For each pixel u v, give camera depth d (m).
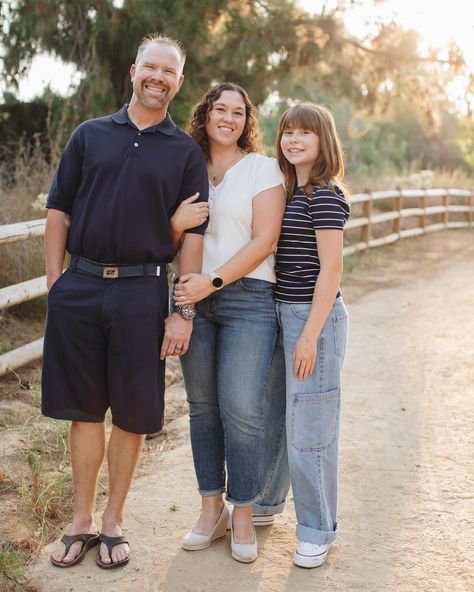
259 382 2.97
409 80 11.30
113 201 2.85
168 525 3.32
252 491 3.03
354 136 21.19
